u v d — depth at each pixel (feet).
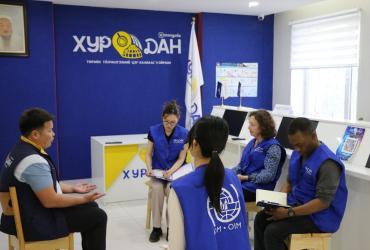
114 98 18.58
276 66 21.31
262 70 21.21
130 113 18.93
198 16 19.63
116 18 18.25
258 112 10.22
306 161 8.14
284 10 18.90
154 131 12.32
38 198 7.43
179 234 4.79
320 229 7.91
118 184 15.12
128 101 18.84
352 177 8.73
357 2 16.58
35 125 7.55
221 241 4.88
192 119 18.93
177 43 19.48
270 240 8.05
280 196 8.54
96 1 16.53
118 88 18.61
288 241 8.11
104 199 14.94
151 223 12.95
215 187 4.89
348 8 17.02
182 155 12.12
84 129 18.20
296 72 20.35
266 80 21.36
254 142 10.61
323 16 18.12
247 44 20.62
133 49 18.69
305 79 20.12
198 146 5.06
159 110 19.45
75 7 17.49
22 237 7.32
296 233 7.93
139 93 19.01
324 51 18.31
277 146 9.87
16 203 7.20
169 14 19.17
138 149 15.29
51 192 7.39
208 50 19.72
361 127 9.24
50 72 16.70
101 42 18.10
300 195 8.24
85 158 18.31
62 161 17.97
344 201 7.93
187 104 19.03
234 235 4.99
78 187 9.11
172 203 4.86
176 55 19.52
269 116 10.16
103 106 18.43
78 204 7.86
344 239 9.05
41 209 7.50
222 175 4.92
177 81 19.67
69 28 17.51
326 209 7.88
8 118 16.19
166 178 11.35
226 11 19.21
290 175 8.77
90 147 18.22
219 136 4.99
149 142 12.39
